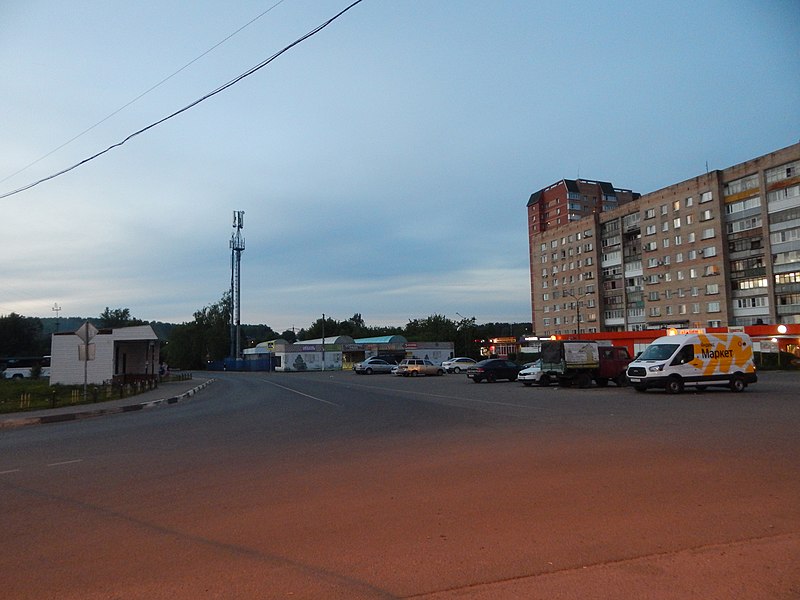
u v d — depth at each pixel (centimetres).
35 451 1178
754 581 447
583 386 3059
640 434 1251
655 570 471
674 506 661
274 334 17975
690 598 419
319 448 1139
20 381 4909
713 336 2569
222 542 560
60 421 1894
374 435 1323
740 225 6731
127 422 1761
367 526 604
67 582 465
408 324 12950
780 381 3419
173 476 882
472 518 626
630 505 668
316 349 8394
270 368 8400
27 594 443
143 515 662
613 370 3127
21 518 656
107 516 660
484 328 14488
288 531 591
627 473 841
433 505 683
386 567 487
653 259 7762
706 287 7019
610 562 490
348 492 755
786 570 469
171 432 1457
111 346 4122
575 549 523
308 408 2112
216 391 3606
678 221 7425
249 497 738
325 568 488
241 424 1617
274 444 1207
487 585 446
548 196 11419
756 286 6525
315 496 737
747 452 1007
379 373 6394
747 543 533
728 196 6881
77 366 4141
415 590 440
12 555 531
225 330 11631
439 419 1650
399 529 591
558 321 9512
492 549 527
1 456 1120
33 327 9719
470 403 2197
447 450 1083
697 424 1415
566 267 9350
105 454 1112
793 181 6184
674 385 2492
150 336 4131
